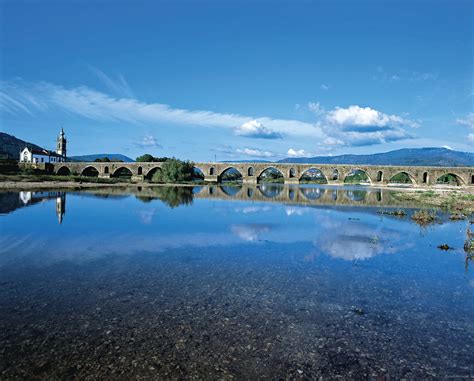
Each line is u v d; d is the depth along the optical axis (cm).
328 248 1866
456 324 960
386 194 6738
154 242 1916
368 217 3222
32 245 1788
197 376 685
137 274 1323
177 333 858
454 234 2397
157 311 984
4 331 845
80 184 8062
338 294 1171
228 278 1303
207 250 1748
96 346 786
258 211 3544
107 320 918
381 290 1222
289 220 2911
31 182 7881
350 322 954
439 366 751
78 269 1375
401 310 1050
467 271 1478
